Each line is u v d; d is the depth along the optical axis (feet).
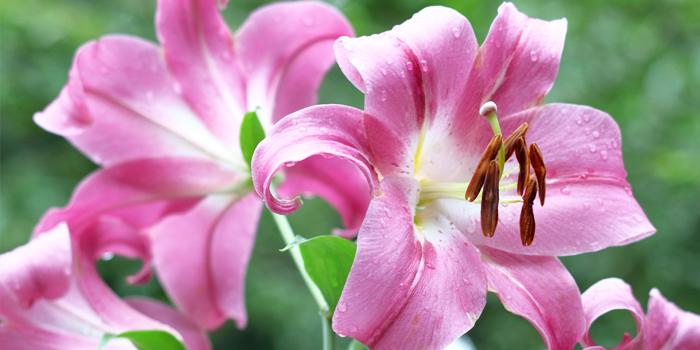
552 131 2.05
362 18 4.86
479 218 2.03
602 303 2.04
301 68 2.34
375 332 1.84
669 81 5.89
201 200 2.34
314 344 5.91
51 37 5.80
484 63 2.02
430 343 1.86
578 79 5.82
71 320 2.20
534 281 2.01
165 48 2.29
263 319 5.96
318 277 2.04
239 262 2.42
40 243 2.13
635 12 6.03
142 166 2.30
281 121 1.86
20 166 5.65
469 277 1.95
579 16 5.79
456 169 2.06
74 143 2.32
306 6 2.30
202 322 2.43
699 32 6.00
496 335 6.09
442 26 1.98
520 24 2.04
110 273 5.52
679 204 5.98
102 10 6.14
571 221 2.02
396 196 1.94
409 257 1.89
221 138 2.31
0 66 5.71
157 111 2.32
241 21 5.68
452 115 2.02
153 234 2.39
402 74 1.93
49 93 5.79
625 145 6.00
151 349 2.13
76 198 2.27
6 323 2.16
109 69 2.29
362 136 1.92
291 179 2.34
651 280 5.87
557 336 1.98
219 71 2.29
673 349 2.08
